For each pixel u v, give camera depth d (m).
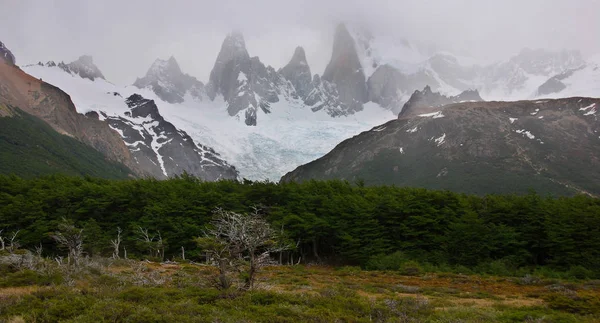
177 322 18.42
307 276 50.75
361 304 25.12
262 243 29.27
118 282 31.16
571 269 60.38
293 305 24.23
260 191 86.94
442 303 31.19
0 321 18.06
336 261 77.88
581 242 65.12
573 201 82.06
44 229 70.50
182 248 67.88
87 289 25.48
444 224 76.19
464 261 67.56
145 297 23.69
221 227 29.64
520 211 76.50
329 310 22.72
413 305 27.23
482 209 82.12
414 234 72.25
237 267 29.91
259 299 24.62
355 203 80.88
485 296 37.66
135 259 63.88
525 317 25.72
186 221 75.69
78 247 37.78
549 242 68.81
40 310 19.36
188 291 26.17
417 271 58.31
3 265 34.31
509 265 65.00
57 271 33.06
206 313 20.45
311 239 75.94
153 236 73.00
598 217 67.31
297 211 81.38
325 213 80.56
